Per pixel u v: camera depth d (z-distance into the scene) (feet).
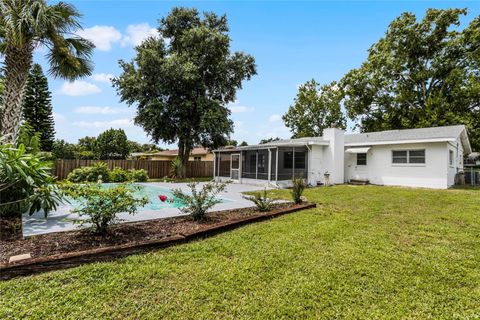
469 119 69.21
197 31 63.16
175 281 10.91
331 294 10.17
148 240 14.99
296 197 28.04
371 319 8.72
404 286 10.82
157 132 65.10
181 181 62.23
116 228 17.43
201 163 79.87
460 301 9.80
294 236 16.94
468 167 79.00
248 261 12.94
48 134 88.43
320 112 114.73
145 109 60.75
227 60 69.82
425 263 12.95
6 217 19.52
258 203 24.25
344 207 27.37
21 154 16.66
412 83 82.79
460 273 11.98
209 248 14.61
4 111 23.18
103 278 10.94
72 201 29.30
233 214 22.89
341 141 55.36
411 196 34.96
